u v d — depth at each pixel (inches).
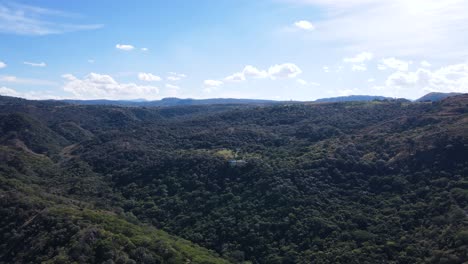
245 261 2298.2
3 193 2596.0
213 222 2758.4
